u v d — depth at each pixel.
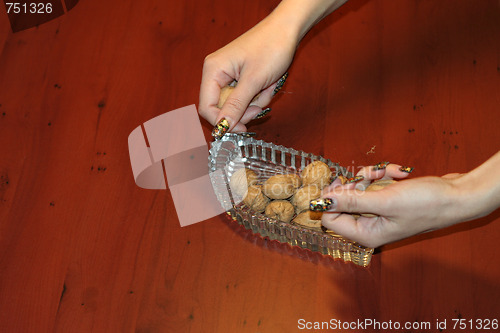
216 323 0.70
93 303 0.72
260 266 0.73
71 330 0.71
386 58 0.88
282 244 0.75
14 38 0.95
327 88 0.86
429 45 0.88
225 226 0.76
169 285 0.72
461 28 0.89
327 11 0.76
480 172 0.63
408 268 0.72
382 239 0.66
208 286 0.72
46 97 0.89
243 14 0.94
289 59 0.72
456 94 0.83
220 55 0.71
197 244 0.75
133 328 0.70
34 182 0.81
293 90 0.86
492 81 0.84
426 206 0.62
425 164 0.78
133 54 0.92
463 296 0.70
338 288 0.71
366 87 0.85
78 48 0.93
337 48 0.89
